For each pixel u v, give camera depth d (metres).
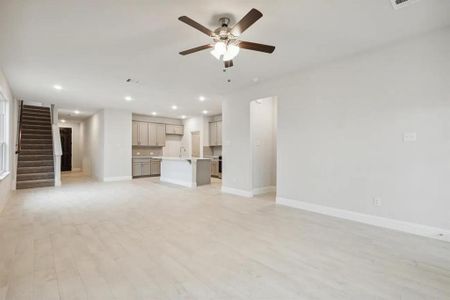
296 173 4.52
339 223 3.61
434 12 2.51
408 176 3.20
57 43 3.15
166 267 2.31
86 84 5.07
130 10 2.42
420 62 3.07
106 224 3.58
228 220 3.78
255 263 2.39
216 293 1.91
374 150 3.50
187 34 2.93
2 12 2.42
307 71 4.29
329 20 2.65
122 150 8.40
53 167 7.32
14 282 2.03
